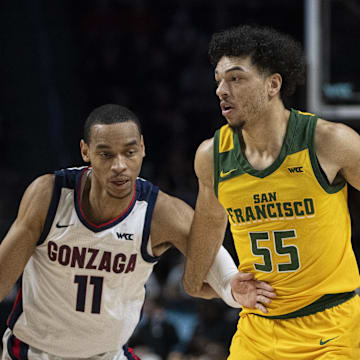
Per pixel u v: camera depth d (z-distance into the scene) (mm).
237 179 7527
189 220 8148
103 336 7961
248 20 30375
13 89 29375
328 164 7234
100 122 7285
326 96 16484
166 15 31688
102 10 31828
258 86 7262
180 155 26703
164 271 21156
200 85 30062
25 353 8047
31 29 30422
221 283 8359
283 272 7535
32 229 7656
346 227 7535
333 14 16641
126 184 7332
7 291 7762
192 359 16000
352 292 7727
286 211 7344
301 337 7594
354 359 7461
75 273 7719
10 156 28469
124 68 31266
